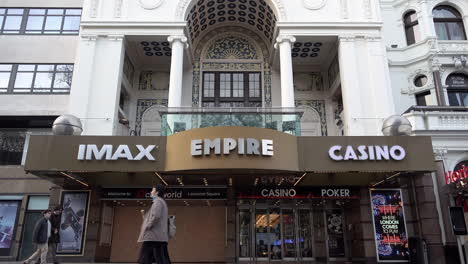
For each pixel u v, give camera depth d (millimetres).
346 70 14609
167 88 17547
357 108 14156
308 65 17953
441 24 17094
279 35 15070
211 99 17453
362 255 12875
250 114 11797
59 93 16328
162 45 16125
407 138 11203
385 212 13070
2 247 14883
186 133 10828
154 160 10789
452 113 14273
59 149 10797
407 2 17438
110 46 14695
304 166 10914
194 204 14516
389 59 16969
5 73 16531
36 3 17562
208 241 14297
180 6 15234
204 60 17969
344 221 14641
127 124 16016
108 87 14180
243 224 14258
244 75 17891
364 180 12953
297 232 14281
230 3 16781
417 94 16500
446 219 13039
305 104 17594
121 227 14258
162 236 5934
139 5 15234
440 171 13625
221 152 10461
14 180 15578
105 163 10742
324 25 15039
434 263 12172
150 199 12930
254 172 11109
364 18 15297
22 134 16469
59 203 12758
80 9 17594
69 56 16812
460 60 16000
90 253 12289
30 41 16984
